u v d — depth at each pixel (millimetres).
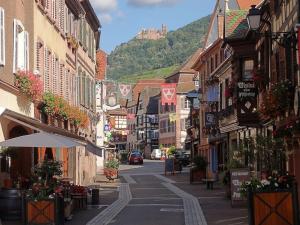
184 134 91000
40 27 22953
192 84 90250
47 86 24328
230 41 27656
